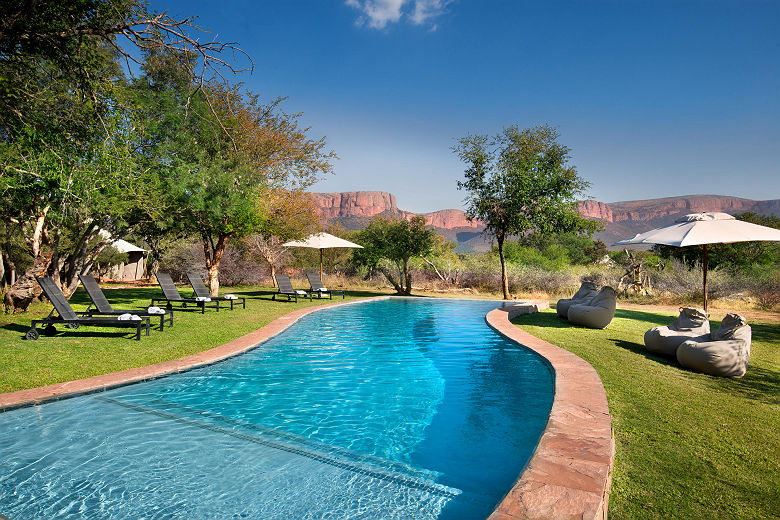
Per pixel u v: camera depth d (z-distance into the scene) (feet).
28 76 26.32
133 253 97.81
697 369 20.92
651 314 43.78
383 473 11.96
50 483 11.02
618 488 9.73
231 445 13.65
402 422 16.02
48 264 35.22
